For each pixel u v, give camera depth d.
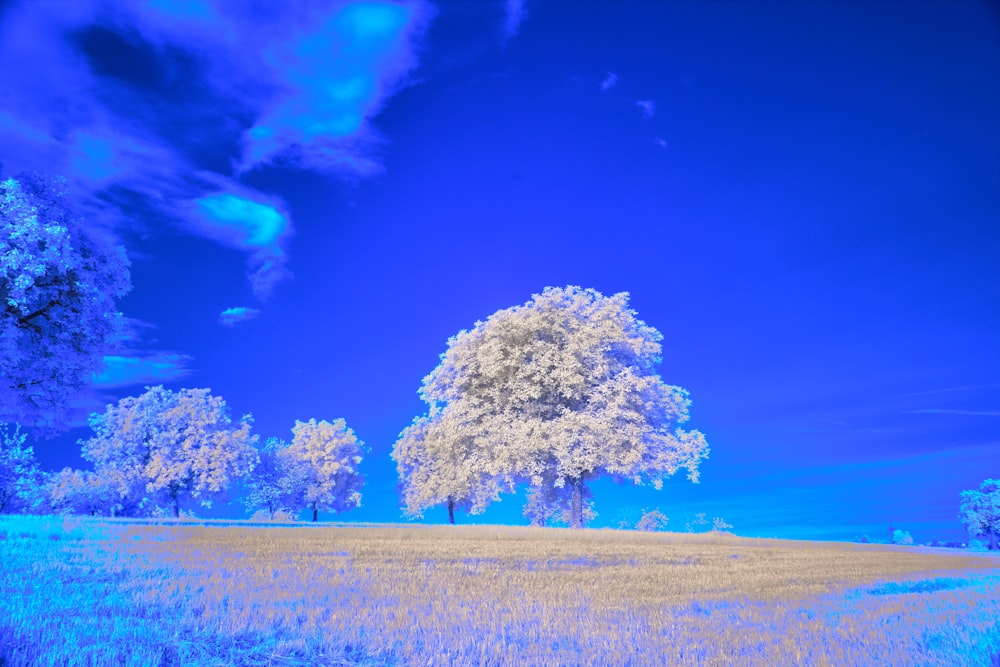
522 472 46.09
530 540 32.81
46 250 24.12
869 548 46.19
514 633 11.53
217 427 65.50
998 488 85.94
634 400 46.22
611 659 10.05
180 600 12.62
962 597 18.47
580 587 18.36
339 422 77.56
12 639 8.71
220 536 26.92
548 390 47.16
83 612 10.95
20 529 24.30
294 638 10.39
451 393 50.03
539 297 49.59
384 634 10.92
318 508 75.69
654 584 19.86
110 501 60.53
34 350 26.38
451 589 16.66
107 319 28.11
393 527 35.69
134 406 62.91
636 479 45.41
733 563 27.78
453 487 57.88
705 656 10.36
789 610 15.52
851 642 11.42
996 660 10.00
